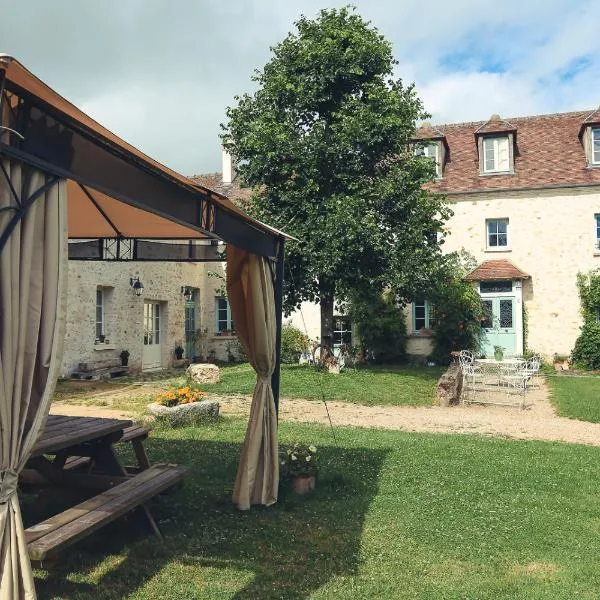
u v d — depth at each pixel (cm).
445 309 2064
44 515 527
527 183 2111
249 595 391
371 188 1531
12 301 263
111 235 703
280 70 1595
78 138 293
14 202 260
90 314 1580
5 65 231
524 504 586
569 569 441
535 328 2080
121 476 545
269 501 567
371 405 1248
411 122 1577
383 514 551
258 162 1554
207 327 2277
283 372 1650
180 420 928
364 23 1608
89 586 399
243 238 519
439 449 814
